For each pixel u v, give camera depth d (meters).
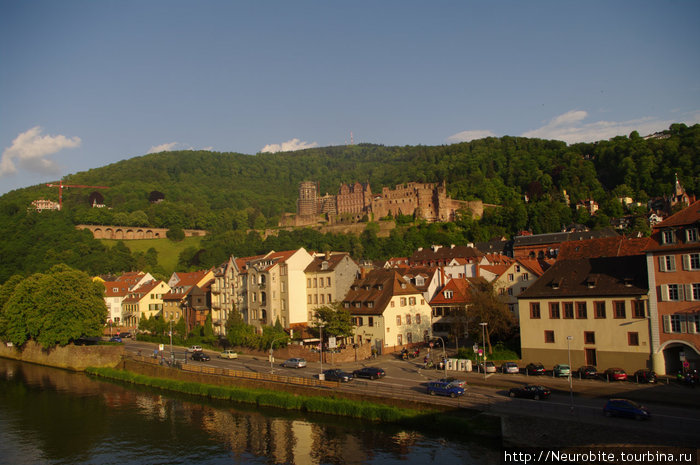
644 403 54.53
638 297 68.31
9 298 124.75
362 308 101.62
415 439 55.22
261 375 78.31
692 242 65.25
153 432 65.50
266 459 54.59
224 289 125.88
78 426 69.12
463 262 159.75
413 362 87.06
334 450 54.69
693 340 63.75
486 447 51.56
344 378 73.25
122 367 103.44
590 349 71.81
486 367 74.94
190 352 111.94
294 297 111.50
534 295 76.94
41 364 115.50
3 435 65.81
